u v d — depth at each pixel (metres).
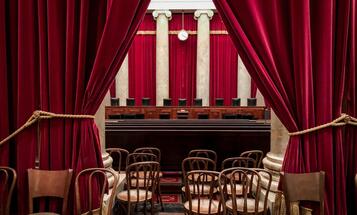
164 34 10.89
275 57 2.52
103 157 3.16
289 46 2.52
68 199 2.51
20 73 2.52
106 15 2.49
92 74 2.43
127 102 9.86
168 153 5.12
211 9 10.76
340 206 2.53
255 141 5.02
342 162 2.53
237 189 3.45
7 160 2.60
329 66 2.46
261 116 9.27
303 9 2.42
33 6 2.53
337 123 2.50
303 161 2.49
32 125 2.56
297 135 2.48
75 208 2.48
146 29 11.11
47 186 2.45
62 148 2.52
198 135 5.07
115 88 11.09
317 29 2.50
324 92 2.48
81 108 2.50
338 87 2.53
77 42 2.51
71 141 2.52
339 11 2.50
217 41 11.05
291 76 2.51
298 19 2.43
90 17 2.56
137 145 5.10
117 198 3.29
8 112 2.60
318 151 2.50
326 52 2.46
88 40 2.56
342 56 2.50
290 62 2.51
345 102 2.62
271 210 2.82
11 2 2.57
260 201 3.10
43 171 2.47
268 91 2.47
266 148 5.00
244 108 9.35
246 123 5.95
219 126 5.38
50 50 2.47
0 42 2.53
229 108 9.37
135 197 3.29
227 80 11.13
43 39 2.49
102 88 2.50
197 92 11.02
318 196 2.39
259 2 2.50
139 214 3.90
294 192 2.37
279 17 2.51
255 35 2.47
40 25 2.49
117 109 9.43
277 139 3.08
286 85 2.51
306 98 2.46
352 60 2.55
